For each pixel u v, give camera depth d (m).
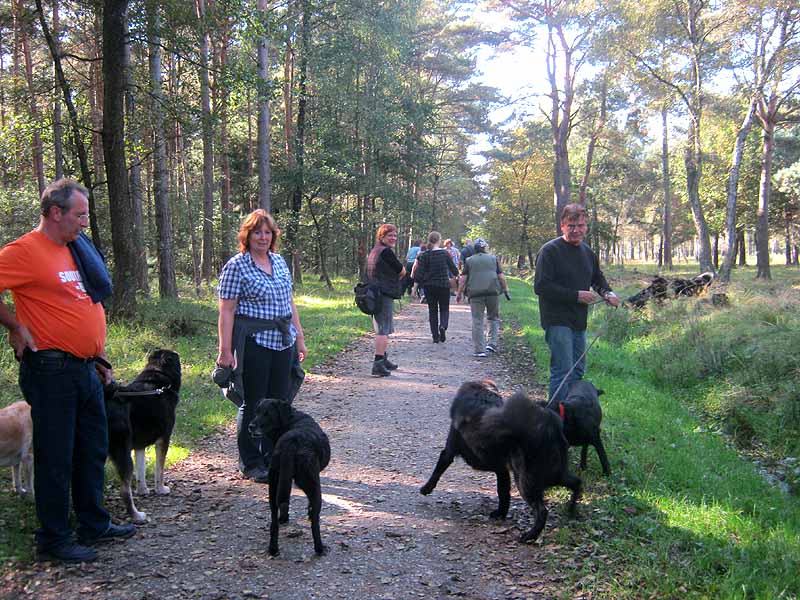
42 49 18.81
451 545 4.12
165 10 11.73
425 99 34.94
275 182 24.22
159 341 10.43
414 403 7.88
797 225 46.50
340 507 4.73
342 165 24.58
